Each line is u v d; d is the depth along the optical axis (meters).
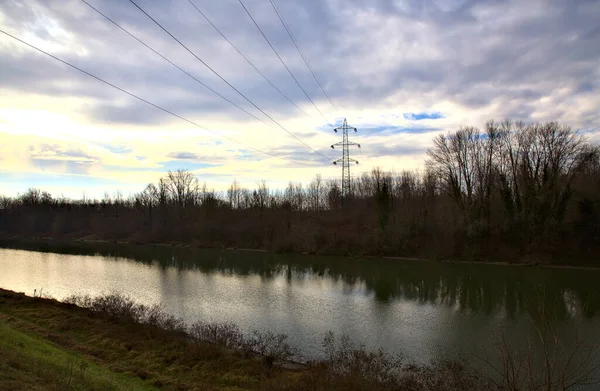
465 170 62.62
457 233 59.50
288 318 27.97
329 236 65.94
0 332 15.06
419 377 16.25
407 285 40.66
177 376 16.55
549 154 55.38
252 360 18.20
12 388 9.54
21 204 118.94
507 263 52.88
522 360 14.21
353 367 15.83
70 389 11.11
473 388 14.59
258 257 61.78
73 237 98.62
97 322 23.23
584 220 52.44
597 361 17.09
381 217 64.06
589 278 42.50
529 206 56.19
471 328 25.95
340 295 35.88
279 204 84.56
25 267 50.97
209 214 86.44
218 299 33.44
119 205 113.25
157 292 35.94
